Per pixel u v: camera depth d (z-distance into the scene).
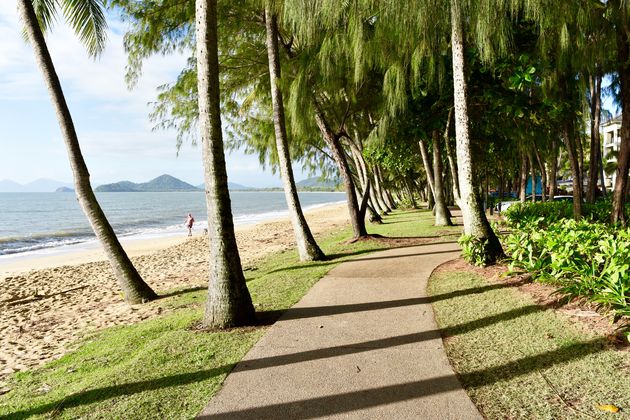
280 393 3.13
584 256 5.04
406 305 5.23
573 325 3.97
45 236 30.55
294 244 16.83
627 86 7.61
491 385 3.08
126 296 8.28
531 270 5.51
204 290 8.67
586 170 34.50
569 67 8.82
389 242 11.52
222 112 11.62
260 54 10.98
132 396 3.27
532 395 2.89
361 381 3.25
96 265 15.47
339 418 2.75
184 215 56.69
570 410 2.68
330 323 4.74
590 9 7.24
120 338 5.45
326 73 8.92
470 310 4.78
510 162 21.98
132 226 38.03
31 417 3.16
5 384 4.33
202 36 4.99
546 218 9.59
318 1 6.65
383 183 30.00
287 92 10.63
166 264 14.30
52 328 6.95
